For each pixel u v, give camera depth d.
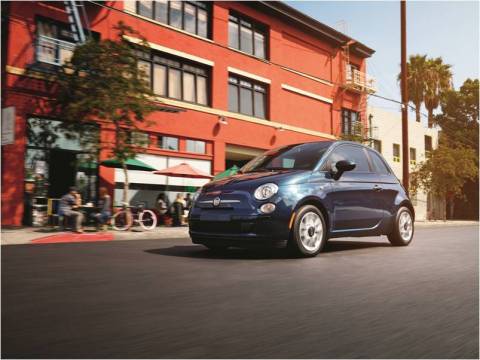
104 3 14.41
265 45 20.77
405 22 20.30
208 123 17.34
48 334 1.93
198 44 17.30
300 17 21.66
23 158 12.20
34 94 12.45
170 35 16.30
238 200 4.77
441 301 2.73
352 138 22.83
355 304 2.61
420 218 31.53
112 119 11.26
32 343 1.80
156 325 2.10
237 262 4.46
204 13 18.08
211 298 2.72
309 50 22.95
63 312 2.33
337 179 5.44
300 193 4.89
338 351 1.77
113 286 3.09
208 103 17.89
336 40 24.08
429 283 3.34
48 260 4.57
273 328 2.08
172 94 16.59
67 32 13.68
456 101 36.41
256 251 5.55
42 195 12.66
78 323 2.12
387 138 28.61
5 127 8.64
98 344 1.80
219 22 18.27
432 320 2.27
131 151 11.45
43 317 2.22
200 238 5.03
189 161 16.73
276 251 5.56
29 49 12.49
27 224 12.23
